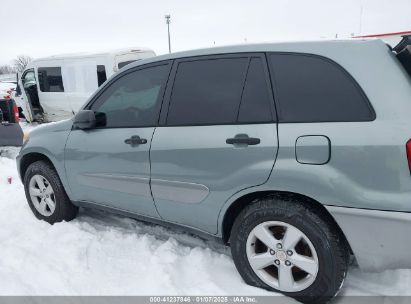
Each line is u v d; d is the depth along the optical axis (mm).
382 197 2141
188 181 2787
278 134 2408
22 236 3631
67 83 10812
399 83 2166
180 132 2807
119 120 3240
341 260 2348
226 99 2672
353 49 2320
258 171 2455
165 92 2969
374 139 2143
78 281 2867
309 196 2328
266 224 2525
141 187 3086
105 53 9898
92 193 3506
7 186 5414
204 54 2846
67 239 3508
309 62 2424
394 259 2201
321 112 2330
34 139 3924
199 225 2887
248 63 2635
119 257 3207
